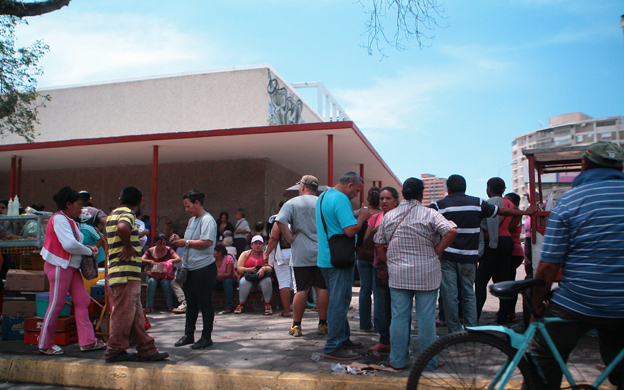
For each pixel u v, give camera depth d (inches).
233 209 498.9
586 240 104.9
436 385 114.1
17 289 224.5
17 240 220.5
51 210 552.1
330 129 370.3
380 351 190.2
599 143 112.7
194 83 571.5
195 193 207.6
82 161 510.3
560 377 111.2
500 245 229.3
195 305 209.8
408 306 163.9
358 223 178.9
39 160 500.7
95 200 538.9
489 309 312.8
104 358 187.9
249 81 549.6
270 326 256.5
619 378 111.4
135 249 183.6
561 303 108.9
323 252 185.0
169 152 462.3
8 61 435.8
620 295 101.9
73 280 198.5
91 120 607.8
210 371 167.3
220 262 315.9
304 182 228.4
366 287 233.5
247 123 544.1
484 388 112.7
